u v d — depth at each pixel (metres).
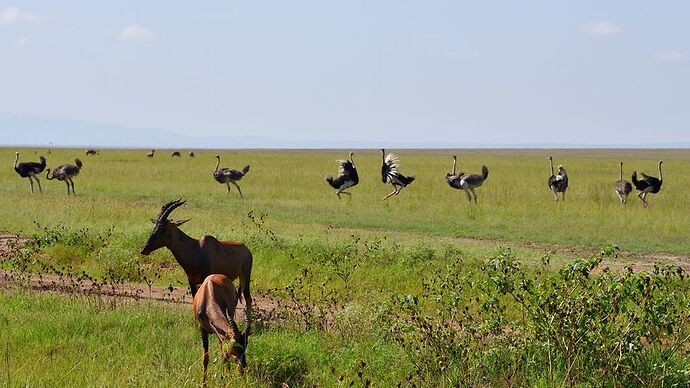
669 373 12.81
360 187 54.47
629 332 13.31
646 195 49.53
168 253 25.62
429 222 37.91
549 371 12.91
